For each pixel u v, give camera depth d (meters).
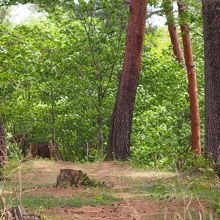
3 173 13.85
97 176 16.08
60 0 25.11
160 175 14.86
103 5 25.03
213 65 14.33
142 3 21.25
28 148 24.06
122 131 21.33
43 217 8.91
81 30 25.97
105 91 25.72
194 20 24.77
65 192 12.22
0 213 7.79
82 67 25.83
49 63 25.89
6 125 25.86
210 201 10.15
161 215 9.22
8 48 26.08
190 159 14.41
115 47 25.61
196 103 26.11
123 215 9.59
